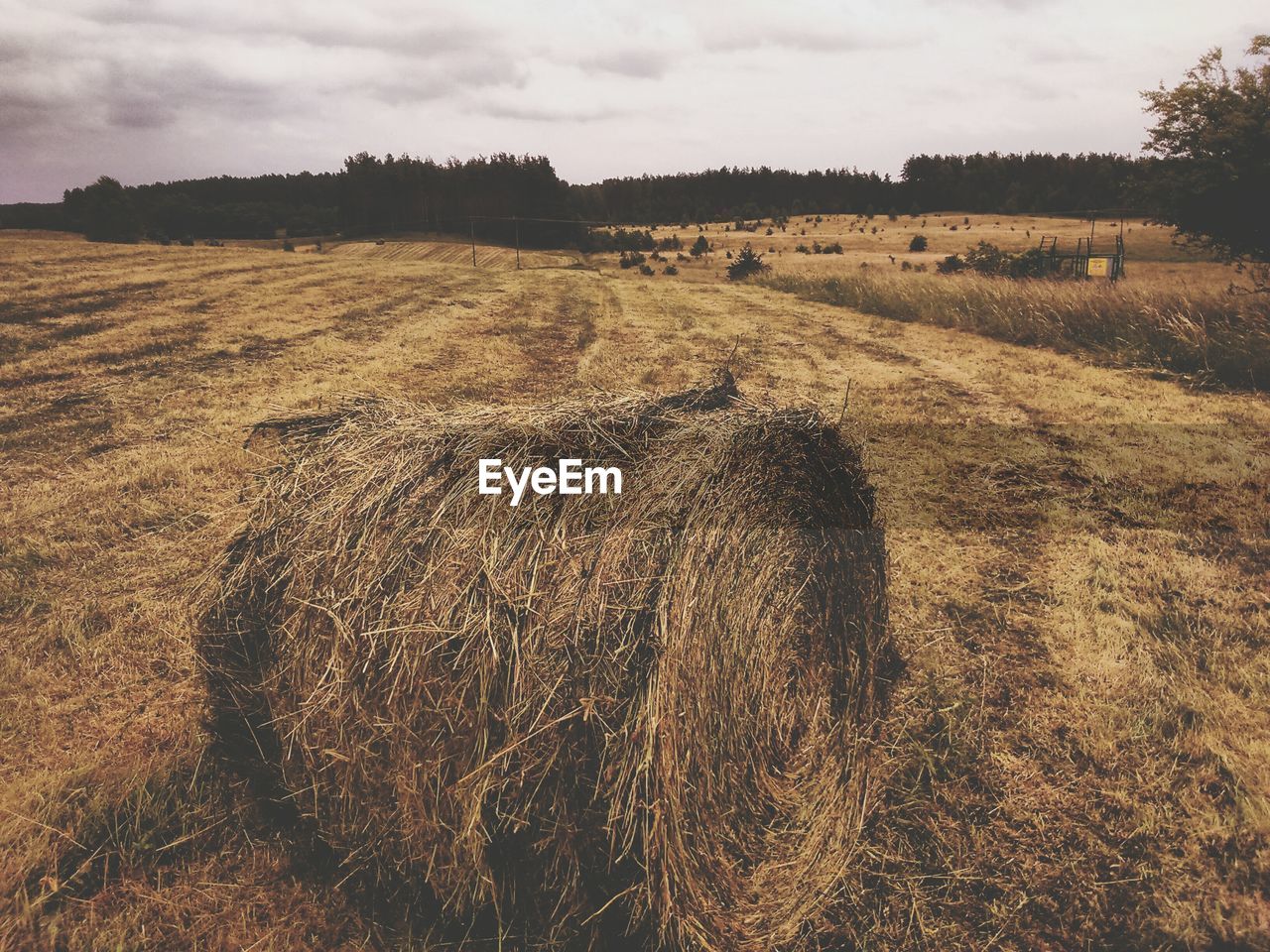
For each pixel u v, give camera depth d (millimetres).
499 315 18328
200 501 6426
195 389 10312
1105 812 3299
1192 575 5344
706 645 2727
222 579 3160
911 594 5102
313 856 3078
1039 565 5523
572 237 92750
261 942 2727
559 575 2590
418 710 2592
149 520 6098
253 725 3145
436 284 25672
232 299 19375
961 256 65562
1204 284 17016
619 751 2467
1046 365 12211
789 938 2783
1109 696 4039
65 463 7410
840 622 3387
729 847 2826
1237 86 12359
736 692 2945
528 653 2500
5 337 13633
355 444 3379
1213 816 3215
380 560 2785
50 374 11117
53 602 4879
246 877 2982
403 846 2709
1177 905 2855
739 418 3404
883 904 2938
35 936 2682
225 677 3143
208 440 8055
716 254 77625
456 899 2695
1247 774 3445
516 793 2508
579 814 2529
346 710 2715
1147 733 3744
